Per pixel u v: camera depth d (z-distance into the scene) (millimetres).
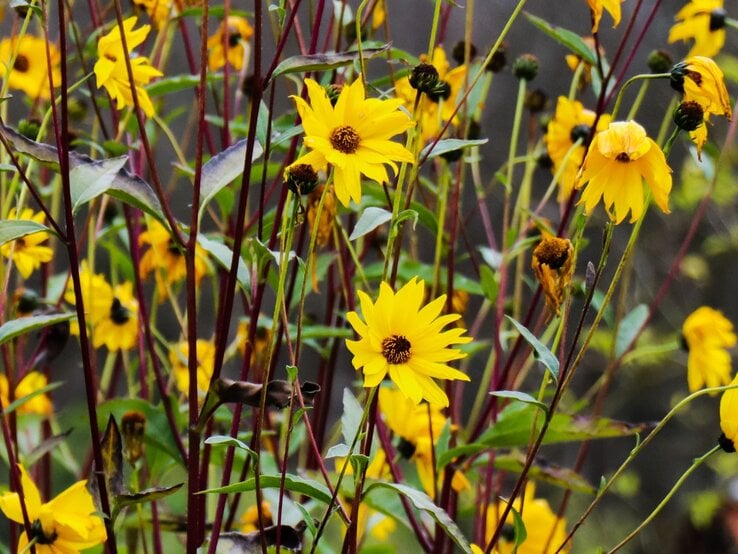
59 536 1975
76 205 1918
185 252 1927
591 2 2025
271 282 2117
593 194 1943
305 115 1922
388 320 1914
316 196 2084
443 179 2199
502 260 2193
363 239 2279
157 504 2184
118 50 1997
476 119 2271
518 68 2246
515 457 2125
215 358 1932
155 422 2113
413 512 2189
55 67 2252
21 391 2242
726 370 2299
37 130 2191
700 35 2307
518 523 1953
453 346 2209
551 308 1971
